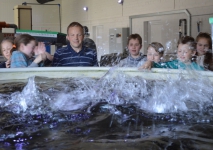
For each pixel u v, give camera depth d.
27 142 0.75
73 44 2.05
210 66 1.92
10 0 8.73
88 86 1.41
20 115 0.97
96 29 7.68
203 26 4.53
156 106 1.05
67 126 0.86
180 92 1.22
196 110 1.01
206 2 4.45
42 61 1.96
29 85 1.41
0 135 0.79
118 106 1.06
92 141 0.74
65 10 9.09
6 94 1.28
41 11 9.10
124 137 0.77
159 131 0.82
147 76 1.63
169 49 5.16
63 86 1.42
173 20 5.14
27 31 3.15
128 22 6.32
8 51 2.13
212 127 0.85
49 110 1.02
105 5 7.12
